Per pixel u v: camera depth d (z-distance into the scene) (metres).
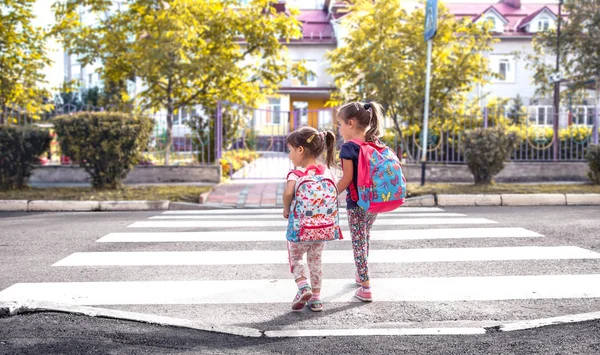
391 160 4.07
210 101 15.95
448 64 16.25
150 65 14.25
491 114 15.59
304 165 4.15
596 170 12.12
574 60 20.09
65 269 5.28
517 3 37.81
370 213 4.38
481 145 11.84
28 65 17.09
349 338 3.53
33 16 16.70
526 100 33.34
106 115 11.16
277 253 6.01
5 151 11.08
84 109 14.12
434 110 15.83
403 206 10.39
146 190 11.45
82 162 11.30
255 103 16.78
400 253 5.95
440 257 5.75
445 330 3.66
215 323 3.82
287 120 15.61
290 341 3.49
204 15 15.36
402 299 4.38
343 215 8.95
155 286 4.73
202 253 6.00
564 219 8.17
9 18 16.39
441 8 16.17
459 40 16.56
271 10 15.97
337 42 32.22
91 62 15.45
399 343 3.44
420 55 16.19
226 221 8.31
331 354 3.26
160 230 7.45
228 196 11.25
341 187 4.14
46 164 13.85
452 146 14.48
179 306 4.21
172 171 13.38
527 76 33.69
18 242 6.59
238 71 15.47
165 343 3.44
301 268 4.10
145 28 15.29
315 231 3.98
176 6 14.55
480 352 3.28
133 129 11.20
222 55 15.71
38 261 5.60
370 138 4.25
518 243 6.40
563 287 4.65
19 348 3.32
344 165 4.13
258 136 18.23
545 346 3.36
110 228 7.64
